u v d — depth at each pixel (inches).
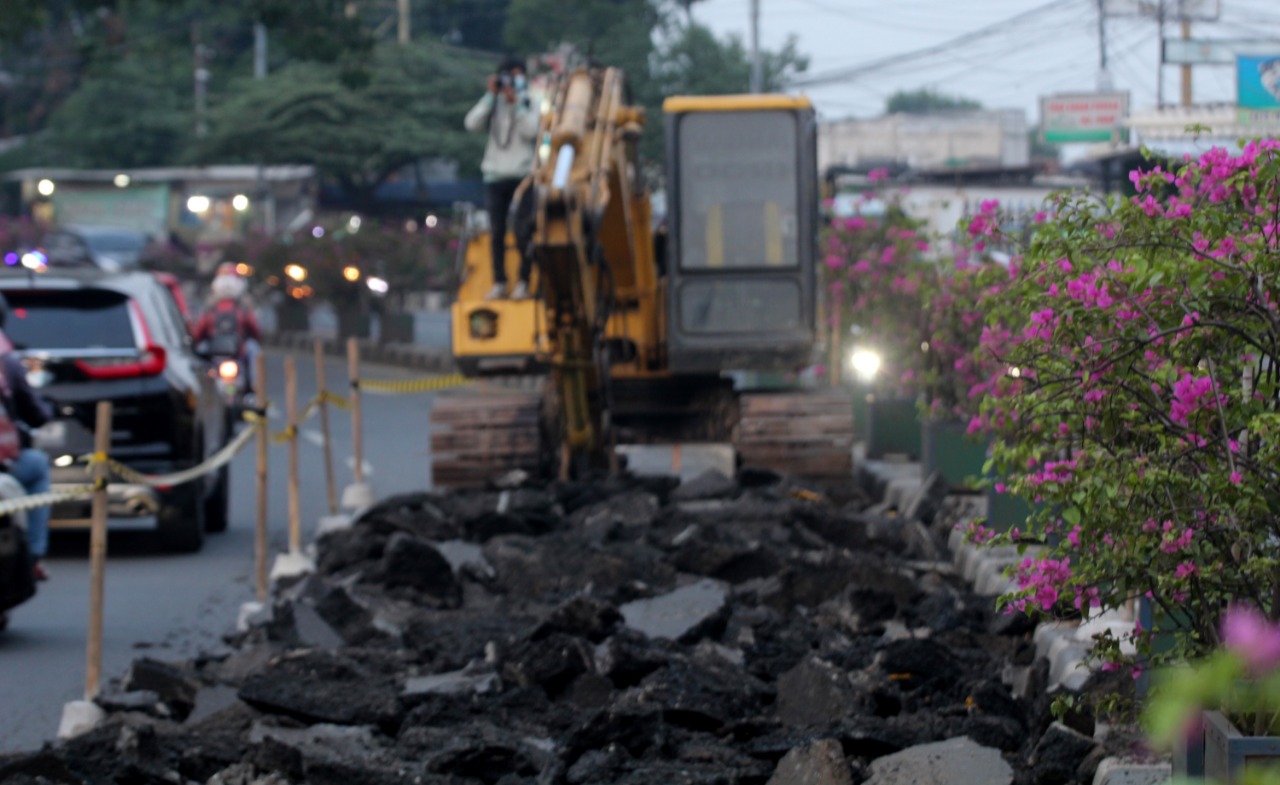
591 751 713.0
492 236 1638.8
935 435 1417.3
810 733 727.1
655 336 1728.6
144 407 1462.8
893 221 1978.3
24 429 1189.1
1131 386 564.4
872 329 1814.7
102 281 1503.4
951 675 839.1
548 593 1082.7
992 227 794.8
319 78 6697.8
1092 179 3644.2
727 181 1690.5
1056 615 628.7
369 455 2292.1
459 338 1630.2
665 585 1080.8
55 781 685.3
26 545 1093.1
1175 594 562.9
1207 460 540.1
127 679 868.0
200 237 7327.8
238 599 1280.8
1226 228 567.8
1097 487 546.6
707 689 785.6
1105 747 673.0
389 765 701.9
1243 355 561.6
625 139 1491.1
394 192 7076.8
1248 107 2039.9
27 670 1036.5
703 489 1466.5
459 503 1398.9
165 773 713.0
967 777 668.1
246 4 3865.7
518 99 1616.6
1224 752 470.3
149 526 1697.8
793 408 1702.8
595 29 6338.6
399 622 1005.8
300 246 4640.8
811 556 1135.0
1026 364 595.2
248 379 2397.9
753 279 1685.5
